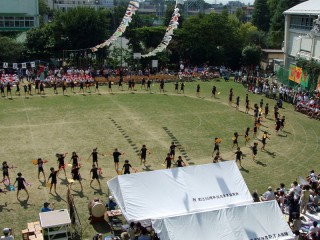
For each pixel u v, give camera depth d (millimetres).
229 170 21828
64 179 28047
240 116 44156
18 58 68750
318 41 53875
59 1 186125
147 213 19469
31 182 27359
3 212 23641
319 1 59375
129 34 74562
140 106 46906
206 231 17516
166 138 36500
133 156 32219
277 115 41625
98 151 33000
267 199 23141
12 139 35062
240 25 91312
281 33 91250
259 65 77938
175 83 60156
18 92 51281
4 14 81188
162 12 166125
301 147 35406
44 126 38750
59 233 19953
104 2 194625
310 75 51281
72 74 58156
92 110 44594
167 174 21031
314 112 44875
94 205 22375
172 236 17109
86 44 70125
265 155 33312
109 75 60969
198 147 34469
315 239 20125
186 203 20047
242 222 18031
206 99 51250
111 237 20250
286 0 91312
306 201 23781
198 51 75500
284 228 18219
